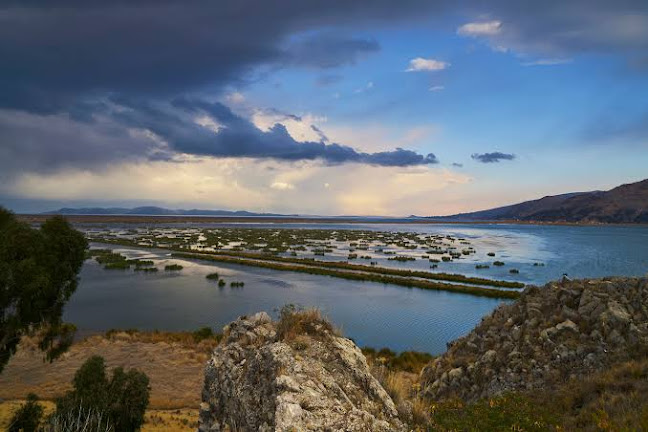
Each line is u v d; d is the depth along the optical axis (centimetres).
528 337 1798
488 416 1145
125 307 4806
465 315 4522
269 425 730
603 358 1533
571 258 9212
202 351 3369
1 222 2008
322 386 785
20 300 1825
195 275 6938
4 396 2481
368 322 4247
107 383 1902
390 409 825
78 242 2086
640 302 1730
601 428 976
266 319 1166
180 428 2145
